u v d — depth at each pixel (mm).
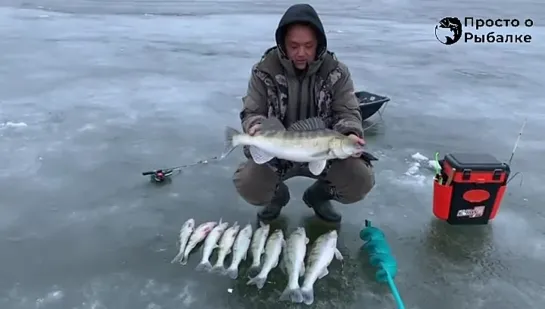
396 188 4230
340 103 3309
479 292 2986
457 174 3449
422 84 8008
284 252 3156
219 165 4652
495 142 5438
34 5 15984
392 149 5125
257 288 2992
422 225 3672
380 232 3363
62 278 3070
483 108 6758
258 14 15867
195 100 6887
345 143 2818
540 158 4996
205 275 3104
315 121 2955
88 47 10250
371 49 10883
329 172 3381
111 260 3248
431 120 6160
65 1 17297
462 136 5598
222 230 3430
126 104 6555
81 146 5043
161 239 3482
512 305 2887
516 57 10352
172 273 3123
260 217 3697
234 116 6227
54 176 4363
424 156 4961
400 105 6797
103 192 4105
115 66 8734
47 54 9469
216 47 10766
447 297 2938
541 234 3582
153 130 5590
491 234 3574
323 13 16594
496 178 3465
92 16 14289
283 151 2908
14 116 5883
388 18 15766
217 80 8070
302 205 3938
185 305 2852
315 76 3289
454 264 3238
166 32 12320
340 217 3693
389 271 2996
